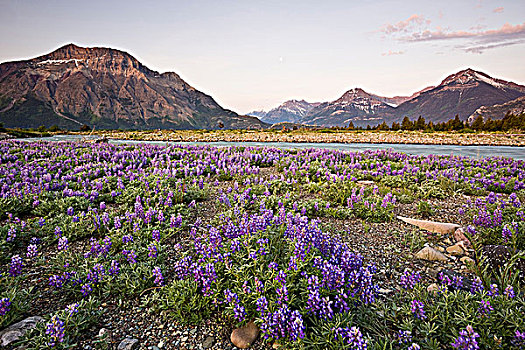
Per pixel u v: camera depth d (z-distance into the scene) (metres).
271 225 7.41
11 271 5.57
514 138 57.28
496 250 6.41
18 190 11.84
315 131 91.94
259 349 4.44
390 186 14.62
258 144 45.41
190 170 17.05
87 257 6.25
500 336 4.12
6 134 64.06
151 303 5.45
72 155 22.89
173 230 8.33
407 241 8.08
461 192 13.12
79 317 4.83
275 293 5.00
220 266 5.63
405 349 4.13
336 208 10.61
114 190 13.20
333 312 4.69
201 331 4.82
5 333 4.45
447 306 4.63
